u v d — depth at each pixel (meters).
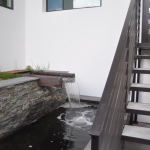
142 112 1.86
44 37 5.14
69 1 4.96
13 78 3.49
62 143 2.73
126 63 1.74
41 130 3.20
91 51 4.60
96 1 4.62
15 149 2.56
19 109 3.16
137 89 2.13
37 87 3.65
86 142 2.74
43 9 5.11
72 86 4.59
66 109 4.36
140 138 1.63
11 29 4.80
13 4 4.83
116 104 1.35
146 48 3.19
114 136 1.35
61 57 4.98
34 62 5.35
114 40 4.31
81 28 4.65
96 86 4.64
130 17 1.88
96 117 0.96
